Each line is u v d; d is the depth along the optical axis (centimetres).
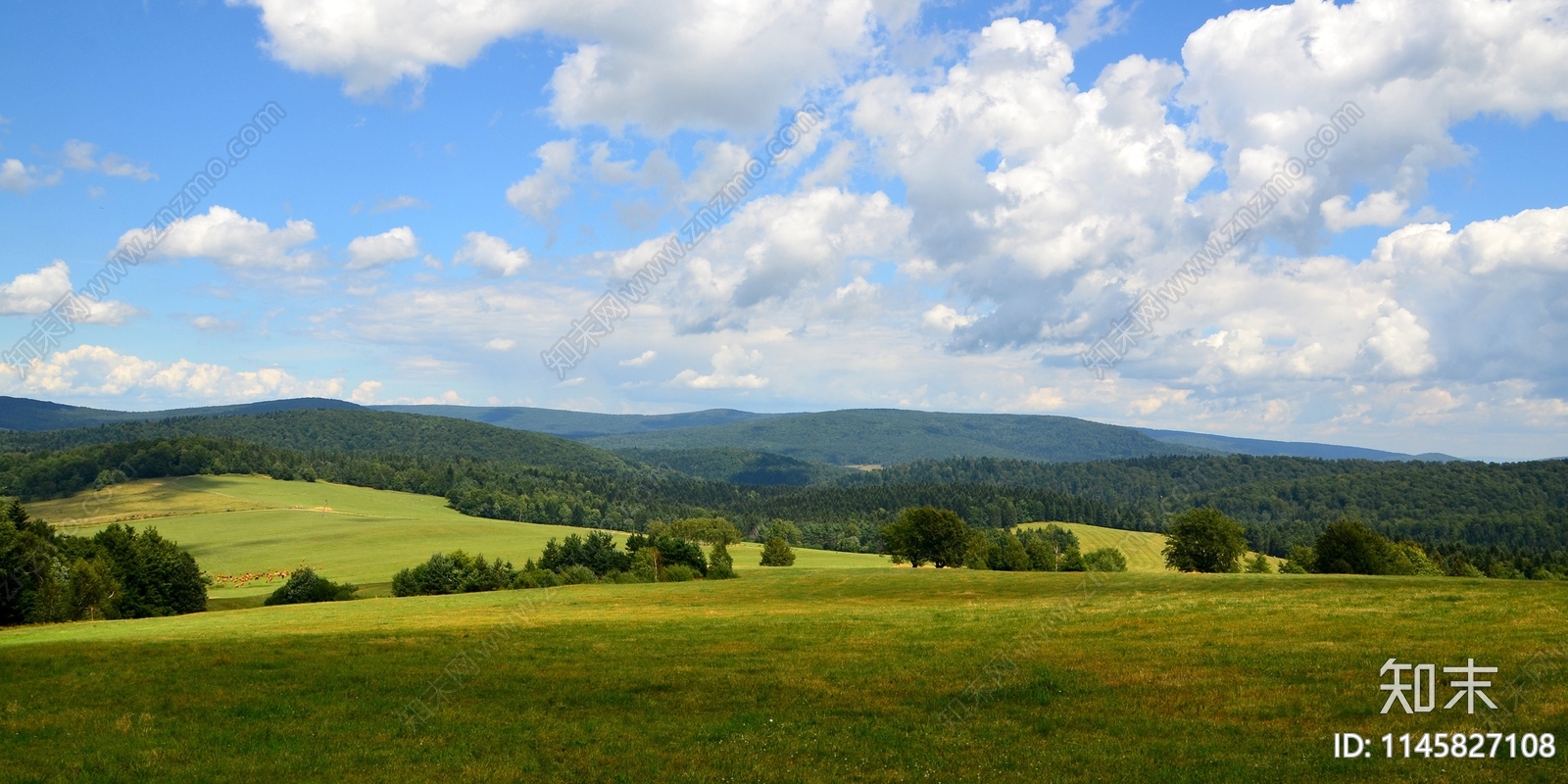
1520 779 1412
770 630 3294
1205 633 2803
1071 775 1494
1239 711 1847
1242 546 8700
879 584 6144
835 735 1773
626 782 1515
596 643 3000
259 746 1731
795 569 9581
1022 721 1847
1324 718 1773
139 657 2689
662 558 9231
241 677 2378
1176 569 8912
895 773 1527
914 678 2284
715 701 2088
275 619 4850
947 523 9512
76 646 2941
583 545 9838
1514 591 3659
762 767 1570
